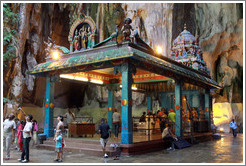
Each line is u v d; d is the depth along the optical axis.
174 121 13.38
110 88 15.83
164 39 24.36
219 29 23.95
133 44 9.98
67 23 25.27
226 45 24.66
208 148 12.05
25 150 8.02
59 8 24.08
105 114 26.12
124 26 10.16
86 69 11.09
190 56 17.09
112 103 15.83
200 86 16.08
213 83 16.52
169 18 24.39
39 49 21.69
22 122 10.69
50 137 11.91
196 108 17.92
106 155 8.84
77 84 27.81
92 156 9.12
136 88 17.14
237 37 24.16
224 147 12.54
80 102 27.81
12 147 11.80
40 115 23.16
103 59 9.70
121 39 10.30
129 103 9.61
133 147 9.43
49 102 12.23
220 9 23.81
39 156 9.17
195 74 14.30
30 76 20.94
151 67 11.02
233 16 23.77
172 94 18.28
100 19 25.91
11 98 17.31
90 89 27.41
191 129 14.23
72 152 10.04
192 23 25.02
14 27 17.78
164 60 12.02
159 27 24.55
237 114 24.31
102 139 9.16
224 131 23.95
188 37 17.80
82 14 11.75
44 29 22.19
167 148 11.65
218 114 24.67
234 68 25.19
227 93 25.25
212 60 25.11
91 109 26.88
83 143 10.52
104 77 15.39
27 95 21.72
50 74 12.37
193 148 12.01
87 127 12.73
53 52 12.13
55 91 25.56
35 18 20.47
